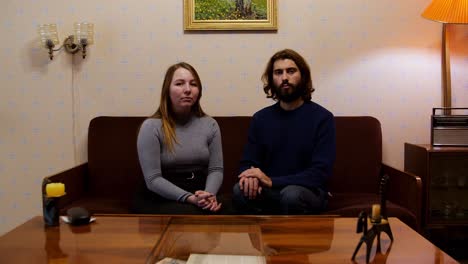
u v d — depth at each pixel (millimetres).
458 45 2686
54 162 2715
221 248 1293
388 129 2705
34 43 2674
